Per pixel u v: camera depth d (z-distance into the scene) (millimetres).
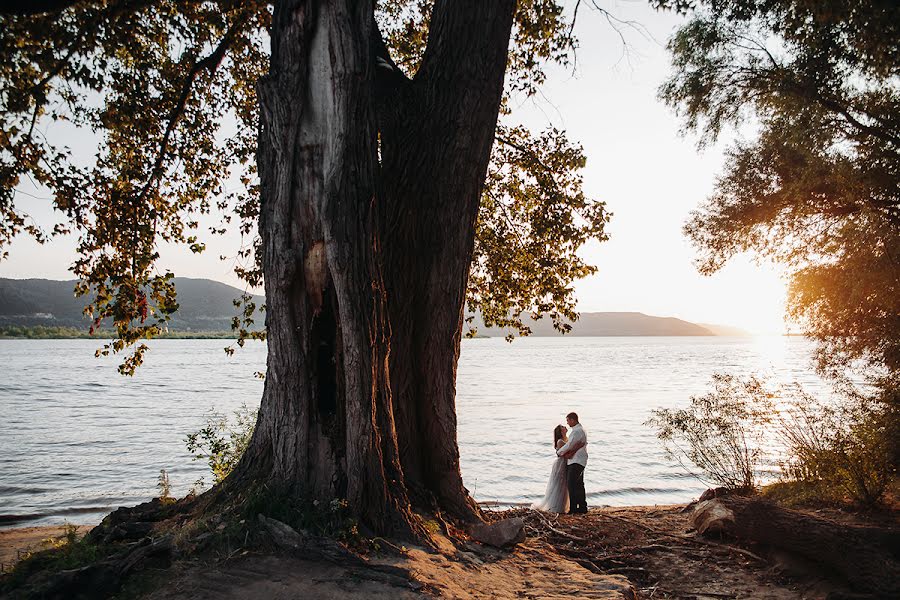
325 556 4719
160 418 32094
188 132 10086
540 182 11406
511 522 6496
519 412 35688
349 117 5828
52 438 25469
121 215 9180
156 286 9039
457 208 7168
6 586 4328
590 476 18297
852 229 11664
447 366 7184
